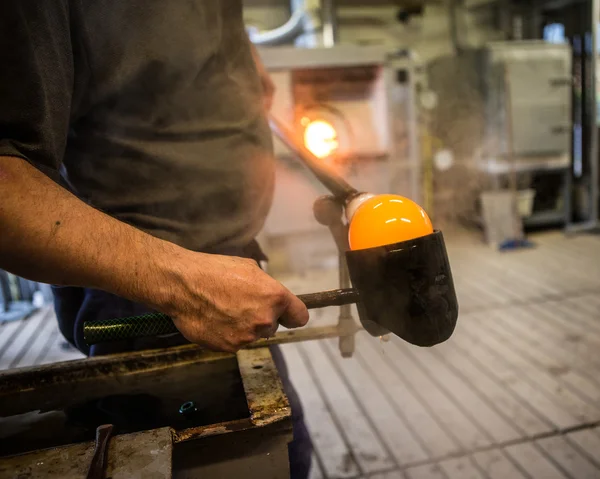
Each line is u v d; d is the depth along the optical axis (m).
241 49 0.98
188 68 0.84
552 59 4.38
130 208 0.85
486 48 4.52
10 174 0.56
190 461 0.65
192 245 0.87
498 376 2.34
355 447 1.89
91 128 0.82
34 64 0.62
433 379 2.34
